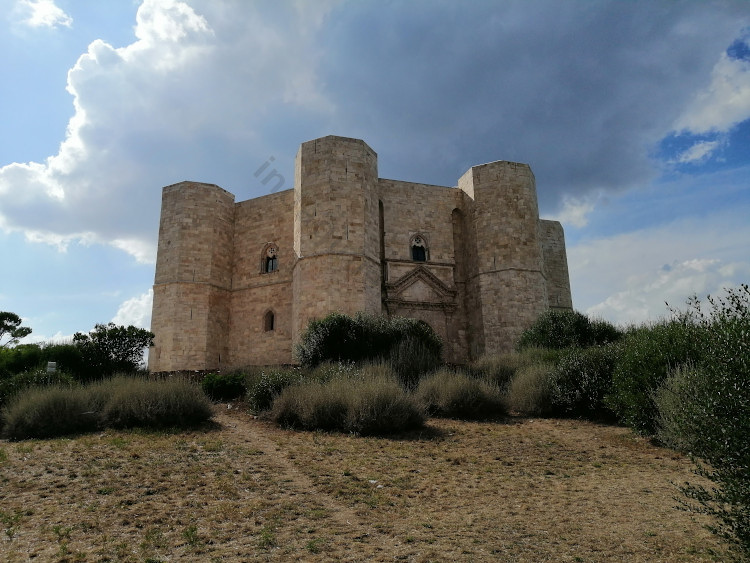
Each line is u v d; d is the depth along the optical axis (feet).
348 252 97.40
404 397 50.67
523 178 112.98
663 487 30.89
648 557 20.59
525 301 105.60
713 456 19.70
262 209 120.98
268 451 40.52
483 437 46.11
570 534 23.43
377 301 101.19
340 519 25.79
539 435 47.06
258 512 26.61
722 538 21.93
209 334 111.96
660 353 45.21
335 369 63.93
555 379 57.21
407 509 27.50
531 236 110.01
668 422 39.09
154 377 77.36
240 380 69.46
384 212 113.09
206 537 23.11
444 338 110.63
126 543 22.45
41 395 48.19
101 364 77.51
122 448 40.04
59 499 28.35
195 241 114.62
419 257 114.93
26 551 21.48
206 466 35.37
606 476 33.99
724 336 21.21
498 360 77.41
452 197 119.85
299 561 20.57
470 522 25.26
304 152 103.81
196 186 117.39
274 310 112.57
